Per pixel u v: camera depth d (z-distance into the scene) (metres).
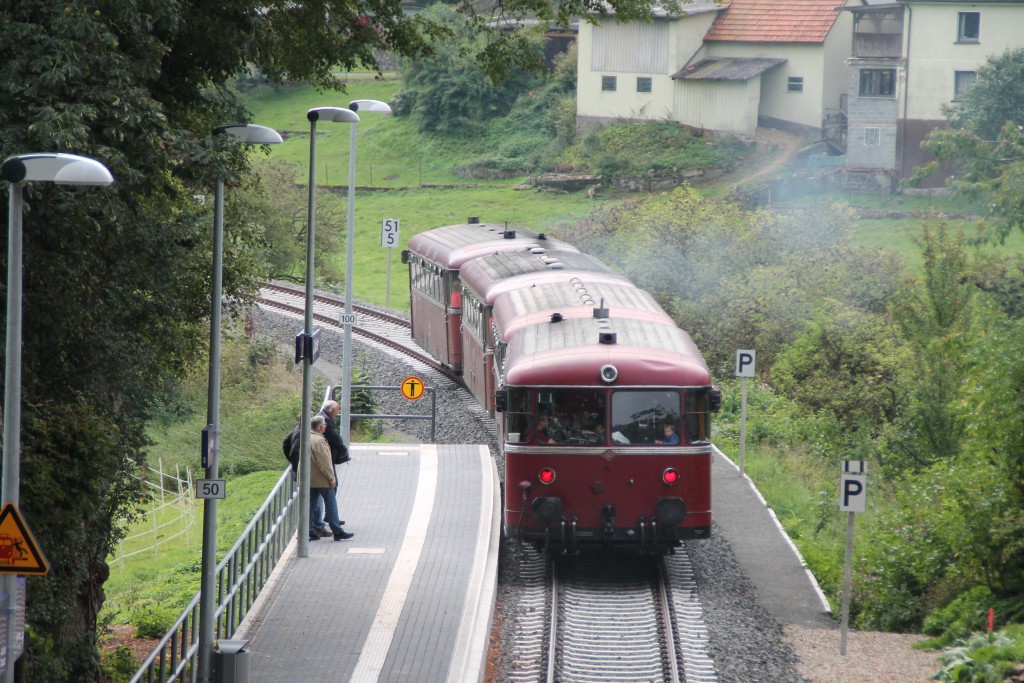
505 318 66.25
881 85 177.50
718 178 187.38
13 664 31.78
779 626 51.47
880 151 178.50
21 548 31.62
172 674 38.56
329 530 59.16
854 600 57.12
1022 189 95.12
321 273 151.50
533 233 98.69
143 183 41.19
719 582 56.25
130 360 47.25
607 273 77.75
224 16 48.19
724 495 70.12
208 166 42.69
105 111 39.53
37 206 39.62
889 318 97.44
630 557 59.31
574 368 54.44
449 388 100.69
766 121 199.25
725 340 102.88
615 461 54.25
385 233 131.88
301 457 55.38
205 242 56.12
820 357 94.19
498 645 47.72
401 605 49.09
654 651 47.09
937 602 55.75
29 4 38.75
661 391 54.59
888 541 59.62
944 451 78.75
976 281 93.69
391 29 60.06
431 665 43.03
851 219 118.62
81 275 42.84
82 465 41.72
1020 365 56.47
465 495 66.38
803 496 73.19
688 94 198.25
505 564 58.88
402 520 61.44
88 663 43.78
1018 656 44.91
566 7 60.03
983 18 171.75
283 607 48.81
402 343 119.06
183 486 90.19
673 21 196.62
